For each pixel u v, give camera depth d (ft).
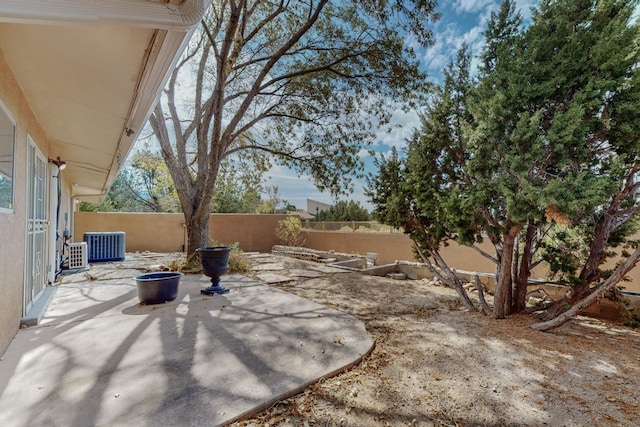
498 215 14.80
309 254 39.78
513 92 12.42
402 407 7.91
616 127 11.60
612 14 11.96
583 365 10.33
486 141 13.08
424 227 17.54
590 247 14.24
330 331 12.78
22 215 12.50
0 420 6.80
